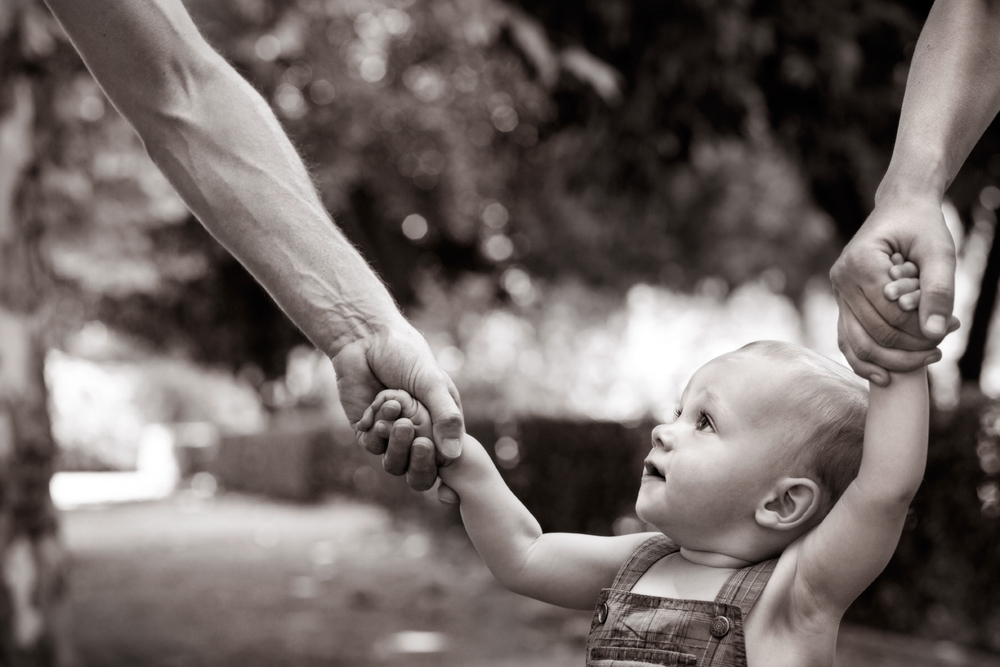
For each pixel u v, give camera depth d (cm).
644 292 2380
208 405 3091
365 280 169
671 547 159
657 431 152
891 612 654
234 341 2117
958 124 131
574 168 856
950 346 1159
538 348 2423
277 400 2361
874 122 779
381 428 158
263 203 170
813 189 879
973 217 953
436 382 160
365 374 164
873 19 720
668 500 149
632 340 2486
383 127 1010
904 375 125
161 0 173
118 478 2945
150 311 2036
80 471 3106
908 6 745
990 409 616
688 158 812
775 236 1812
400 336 164
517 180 1103
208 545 1255
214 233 173
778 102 771
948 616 626
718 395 148
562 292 2122
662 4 684
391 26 838
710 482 145
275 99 854
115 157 1215
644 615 148
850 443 143
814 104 768
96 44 170
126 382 3116
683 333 2483
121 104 174
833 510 136
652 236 1608
